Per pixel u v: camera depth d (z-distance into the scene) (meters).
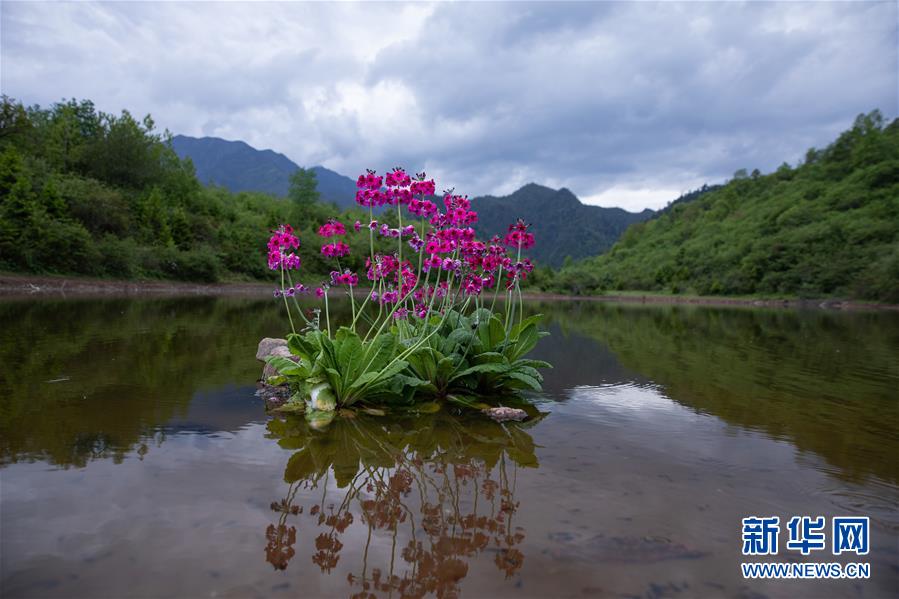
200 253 42.47
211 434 3.71
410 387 4.94
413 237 4.86
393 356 4.88
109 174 51.22
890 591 1.92
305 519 2.37
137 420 3.98
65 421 3.88
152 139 57.69
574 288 80.44
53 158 46.66
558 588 1.85
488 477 2.99
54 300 20.28
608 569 1.99
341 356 4.61
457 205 5.09
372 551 2.09
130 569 1.88
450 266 4.86
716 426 4.27
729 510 2.60
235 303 23.78
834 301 56.06
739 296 72.88
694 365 7.92
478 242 5.29
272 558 2.00
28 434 3.54
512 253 6.22
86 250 32.31
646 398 5.41
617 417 4.56
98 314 14.27
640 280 97.75
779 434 4.05
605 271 115.44
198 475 2.88
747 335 13.97
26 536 2.11
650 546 2.19
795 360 8.65
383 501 2.62
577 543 2.20
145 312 15.78
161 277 39.50
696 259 98.19
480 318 5.74
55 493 2.55
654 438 3.89
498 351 5.71
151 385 5.27
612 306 43.94
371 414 4.49
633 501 2.67
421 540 2.20
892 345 11.55
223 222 59.22
